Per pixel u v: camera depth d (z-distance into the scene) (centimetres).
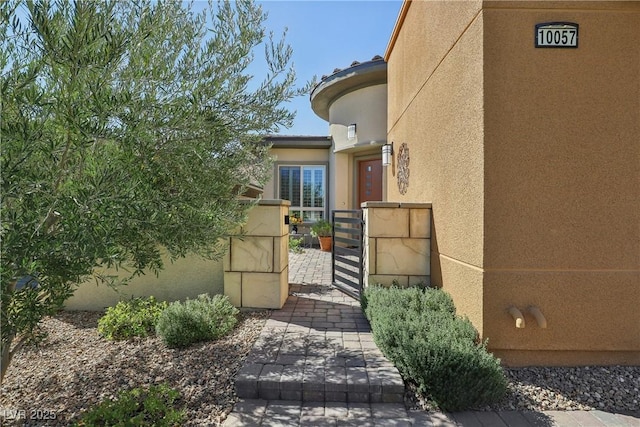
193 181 312
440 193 437
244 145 397
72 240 201
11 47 210
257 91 346
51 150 197
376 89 934
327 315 454
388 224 482
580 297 321
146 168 264
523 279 322
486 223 322
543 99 319
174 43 288
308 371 299
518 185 322
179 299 492
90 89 209
